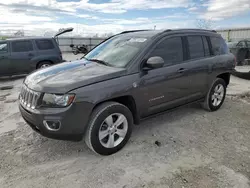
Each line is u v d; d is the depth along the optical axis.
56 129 2.66
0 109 5.00
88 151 3.15
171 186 2.46
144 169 2.74
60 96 2.61
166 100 3.64
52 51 9.20
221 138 3.59
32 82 2.99
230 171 2.73
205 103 4.63
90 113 2.75
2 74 8.45
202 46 4.32
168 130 3.82
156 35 3.61
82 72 3.08
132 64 3.19
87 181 2.53
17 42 8.56
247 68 11.49
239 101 5.64
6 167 2.78
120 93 2.96
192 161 2.93
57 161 2.91
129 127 3.20
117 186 2.45
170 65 3.63
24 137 3.56
